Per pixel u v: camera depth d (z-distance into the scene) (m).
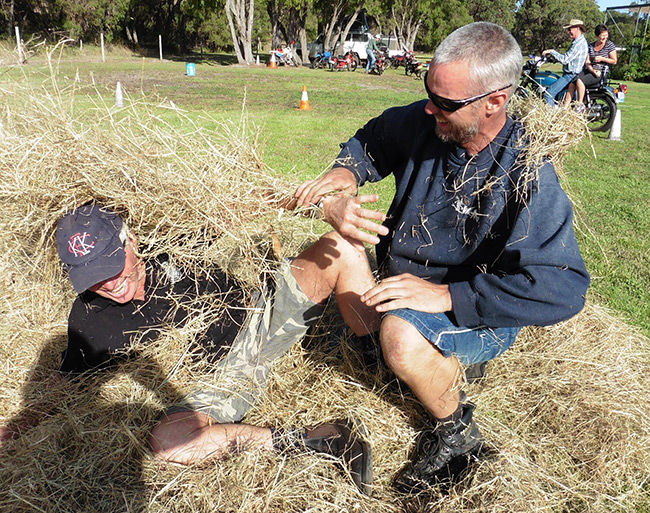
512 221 2.17
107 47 33.59
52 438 2.14
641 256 4.23
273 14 34.59
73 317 2.27
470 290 2.00
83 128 2.51
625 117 13.09
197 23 46.66
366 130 2.75
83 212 2.14
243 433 2.16
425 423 2.36
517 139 2.20
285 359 2.66
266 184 2.52
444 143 2.33
